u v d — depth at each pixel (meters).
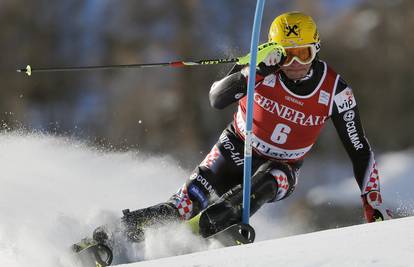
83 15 78.75
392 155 62.69
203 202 16.02
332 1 72.25
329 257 9.15
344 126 15.86
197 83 67.75
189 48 70.06
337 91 15.73
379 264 8.57
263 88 15.84
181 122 66.25
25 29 78.12
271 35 15.50
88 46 77.50
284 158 16.27
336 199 47.16
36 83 76.06
